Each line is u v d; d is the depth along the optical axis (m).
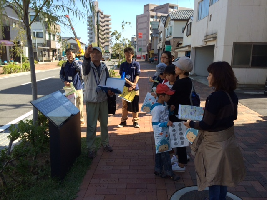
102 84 3.85
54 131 3.03
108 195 2.96
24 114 7.36
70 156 3.51
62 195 2.90
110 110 4.18
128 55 5.02
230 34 11.43
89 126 3.90
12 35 24.03
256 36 11.34
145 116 6.72
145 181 3.30
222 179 2.27
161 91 3.00
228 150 2.23
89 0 3.62
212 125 2.24
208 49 18.73
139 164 3.80
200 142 2.46
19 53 23.44
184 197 2.91
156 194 2.99
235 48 11.55
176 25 27.52
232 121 2.27
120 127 5.68
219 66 2.24
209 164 2.27
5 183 3.01
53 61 49.91
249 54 11.57
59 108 3.42
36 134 3.39
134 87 5.09
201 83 14.38
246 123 5.95
